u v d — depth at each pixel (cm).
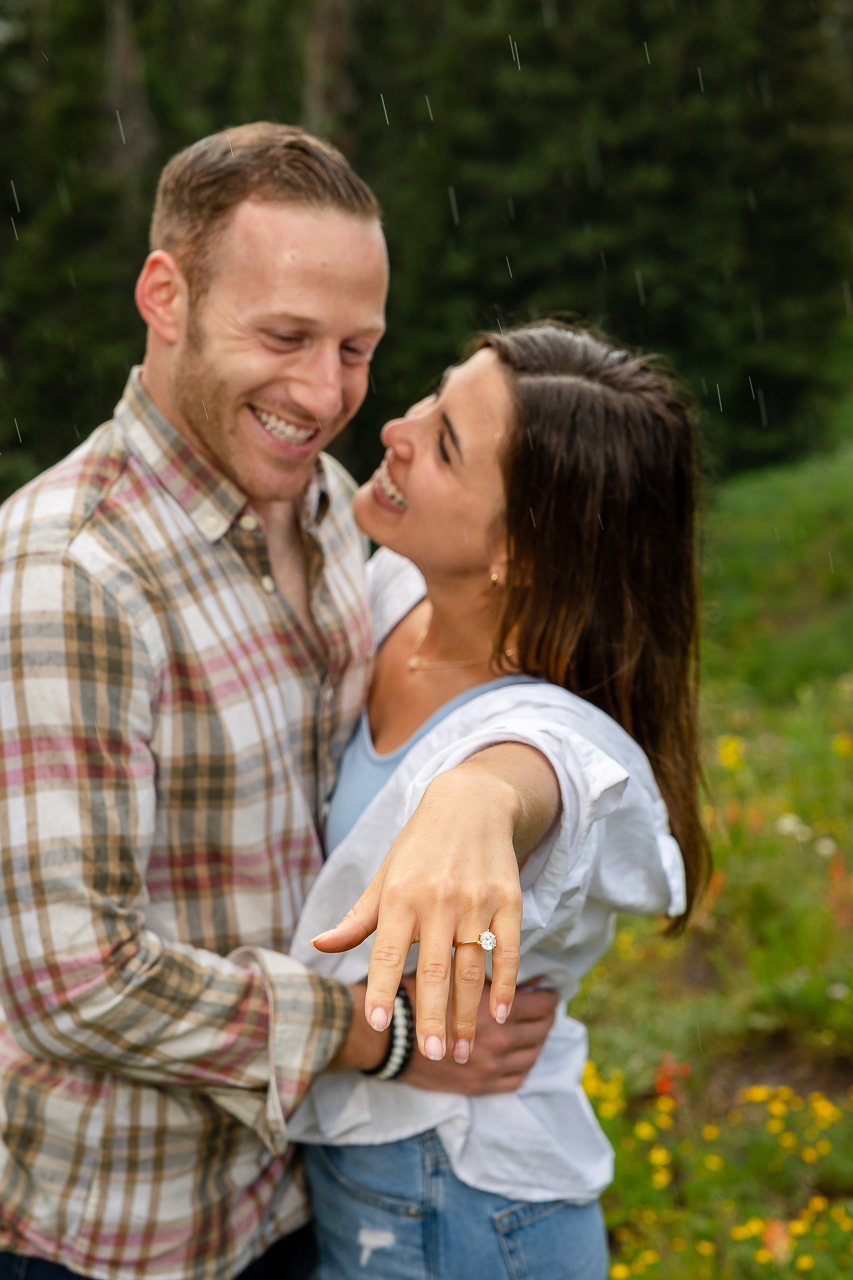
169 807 165
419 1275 171
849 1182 319
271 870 173
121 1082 166
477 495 177
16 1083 168
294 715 178
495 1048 167
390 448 186
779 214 1917
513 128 1722
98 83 1675
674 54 1706
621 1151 329
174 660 162
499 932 99
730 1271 282
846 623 1086
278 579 181
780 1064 388
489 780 114
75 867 150
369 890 103
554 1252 174
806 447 1836
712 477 259
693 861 196
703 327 1708
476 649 186
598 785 130
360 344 173
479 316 1694
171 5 1947
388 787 166
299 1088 161
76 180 1606
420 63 2095
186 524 167
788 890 471
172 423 169
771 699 983
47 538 155
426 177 1738
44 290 1574
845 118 2038
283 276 160
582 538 173
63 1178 166
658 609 185
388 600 209
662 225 1692
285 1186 188
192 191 165
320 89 2025
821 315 1900
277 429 168
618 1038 386
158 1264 169
